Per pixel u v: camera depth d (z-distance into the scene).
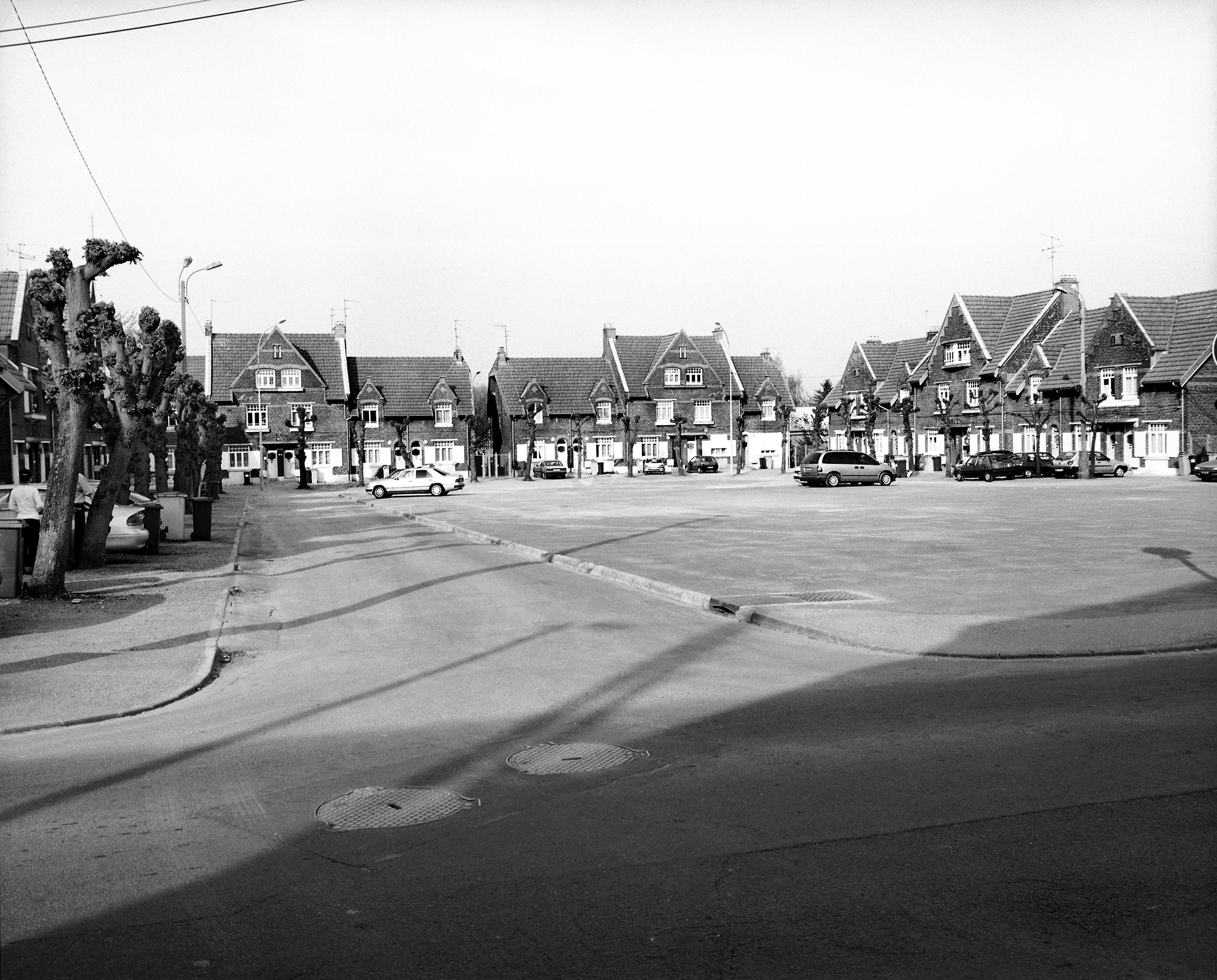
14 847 5.87
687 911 4.84
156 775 7.32
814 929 4.64
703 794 6.51
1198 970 4.25
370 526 33.19
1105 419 65.62
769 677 10.12
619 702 9.16
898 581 16.52
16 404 42.16
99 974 4.36
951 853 5.45
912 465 79.88
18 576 15.87
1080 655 11.02
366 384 89.88
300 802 6.61
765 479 73.44
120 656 11.75
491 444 102.06
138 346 23.56
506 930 4.68
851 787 6.56
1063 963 4.31
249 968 4.40
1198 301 64.06
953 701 8.95
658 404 97.81
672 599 15.66
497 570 19.75
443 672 10.72
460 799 6.56
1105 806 6.10
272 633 13.61
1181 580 15.98
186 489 44.91
